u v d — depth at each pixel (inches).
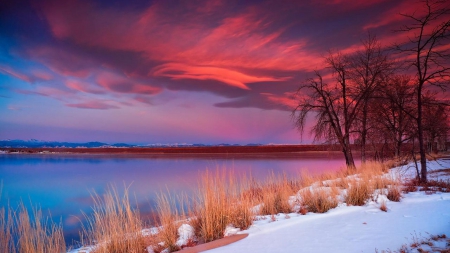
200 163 2559.1
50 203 875.4
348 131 864.9
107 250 225.6
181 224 277.0
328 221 274.7
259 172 1136.8
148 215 480.4
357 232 230.7
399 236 213.5
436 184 457.7
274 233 245.9
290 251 196.2
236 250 209.2
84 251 245.9
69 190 1155.3
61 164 3115.2
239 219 278.1
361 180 389.1
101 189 1107.9
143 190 958.4
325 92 884.6
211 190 285.6
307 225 264.8
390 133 852.0
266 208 339.9
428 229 226.2
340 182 473.7
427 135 780.0
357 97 871.7
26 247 195.8
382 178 448.5
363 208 319.3
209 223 253.9
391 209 306.0
